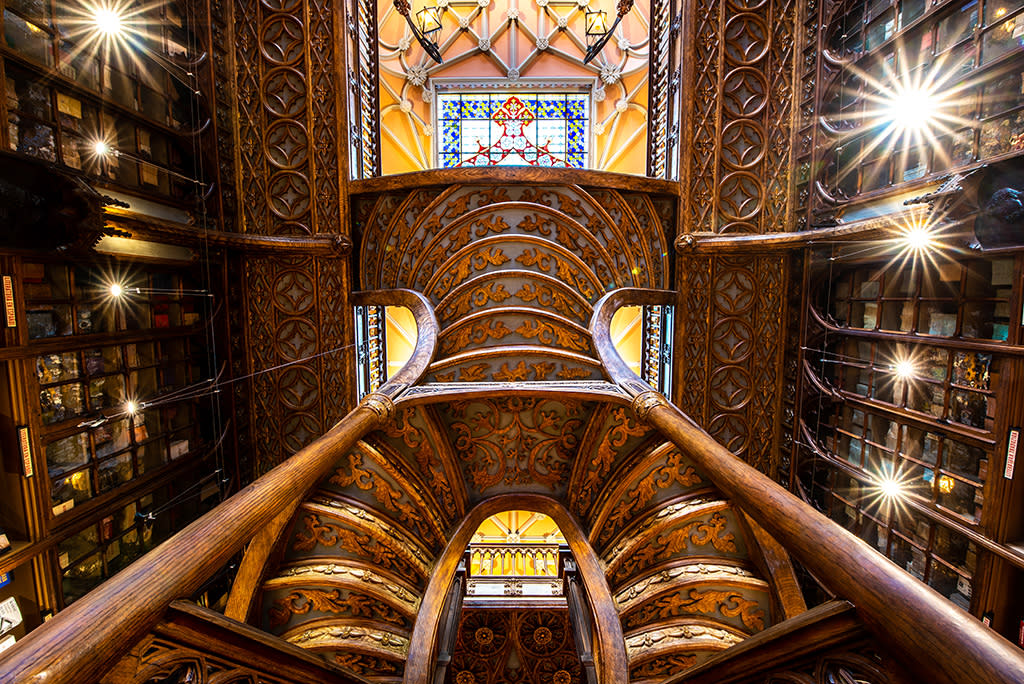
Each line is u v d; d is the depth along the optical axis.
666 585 5.73
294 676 2.65
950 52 5.64
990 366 5.20
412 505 6.45
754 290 8.74
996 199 4.63
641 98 13.96
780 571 5.29
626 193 8.64
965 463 5.50
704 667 2.86
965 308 5.50
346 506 6.08
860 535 7.12
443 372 7.51
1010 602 5.07
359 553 6.00
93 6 5.39
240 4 8.04
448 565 6.27
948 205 4.97
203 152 7.45
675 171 9.26
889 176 6.63
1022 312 4.80
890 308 6.71
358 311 9.24
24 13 4.58
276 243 8.02
